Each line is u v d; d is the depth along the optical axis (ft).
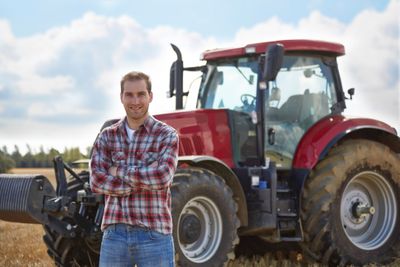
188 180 23.35
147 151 14.28
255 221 25.80
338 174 27.14
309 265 26.66
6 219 22.57
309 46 27.86
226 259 24.34
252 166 26.68
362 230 28.94
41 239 35.91
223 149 26.86
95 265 25.27
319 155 26.94
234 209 24.63
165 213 14.26
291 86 27.91
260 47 26.99
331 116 28.63
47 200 21.77
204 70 29.30
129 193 14.02
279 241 26.30
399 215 29.17
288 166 27.45
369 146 28.40
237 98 27.71
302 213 27.07
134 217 14.03
